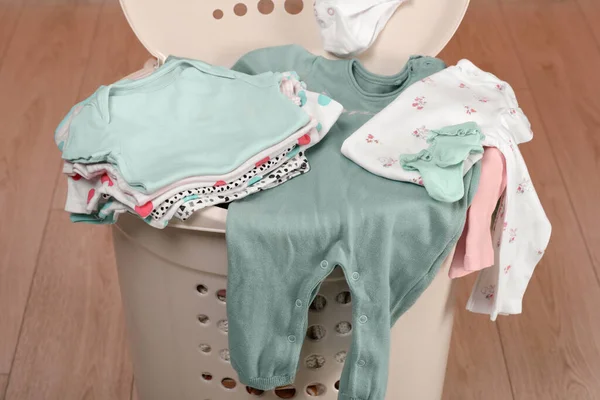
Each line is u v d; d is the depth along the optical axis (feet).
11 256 4.44
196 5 3.24
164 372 3.19
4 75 5.65
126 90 2.82
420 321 2.93
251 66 3.26
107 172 2.58
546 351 4.04
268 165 2.65
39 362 3.96
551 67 5.82
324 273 2.53
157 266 2.81
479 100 2.95
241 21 3.32
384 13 3.26
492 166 2.67
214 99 2.79
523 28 6.21
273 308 2.61
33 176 4.90
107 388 3.87
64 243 4.53
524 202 2.78
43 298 4.25
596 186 4.91
